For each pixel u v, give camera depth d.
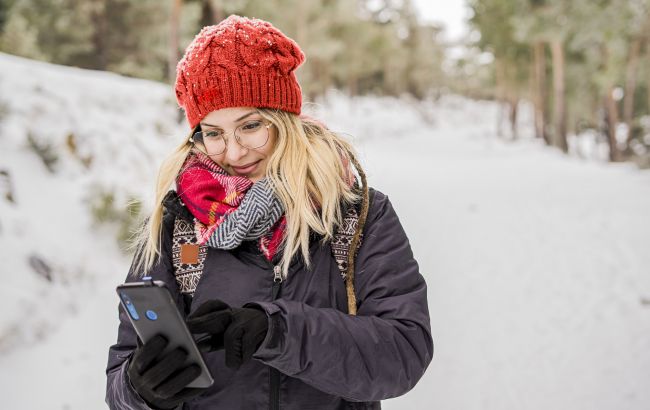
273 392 1.21
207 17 19.44
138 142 8.02
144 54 19.17
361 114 43.62
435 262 7.14
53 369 3.78
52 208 5.52
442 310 5.58
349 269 1.29
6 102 6.79
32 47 12.72
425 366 1.24
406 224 9.15
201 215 1.25
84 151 6.86
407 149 28.14
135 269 1.33
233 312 1.05
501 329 5.11
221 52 1.29
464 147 32.47
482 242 8.16
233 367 1.01
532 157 24.23
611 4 22.59
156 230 1.30
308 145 1.30
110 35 18.83
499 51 38.41
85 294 4.73
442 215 9.99
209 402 1.23
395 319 1.24
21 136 6.26
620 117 42.44
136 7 18.34
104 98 8.69
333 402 1.25
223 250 1.26
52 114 7.10
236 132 1.31
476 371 4.30
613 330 5.07
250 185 1.28
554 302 5.81
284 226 1.28
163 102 9.84
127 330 1.30
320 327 1.12
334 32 43.69
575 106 37.69
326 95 44.06
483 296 5.96
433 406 3.79
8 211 4.95
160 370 0.95
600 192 13.03
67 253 4.98
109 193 6.03
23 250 4.61
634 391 3.96
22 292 4.21
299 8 33.56
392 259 1.30
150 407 1.02
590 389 4.02
